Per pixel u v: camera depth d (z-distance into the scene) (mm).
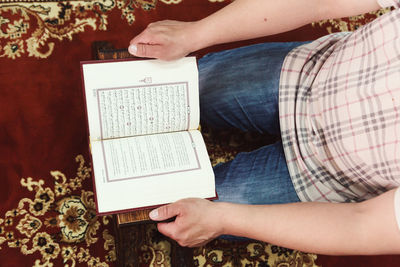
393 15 915
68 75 1488
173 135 1025
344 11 1070
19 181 1336
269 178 1163
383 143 927
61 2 1556
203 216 931
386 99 899
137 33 1610
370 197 1085
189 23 1090
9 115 1398
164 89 981
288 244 917
